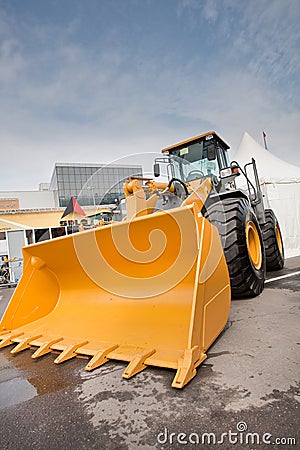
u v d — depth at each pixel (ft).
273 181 27.53
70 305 8.39
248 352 5.94
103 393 4.83
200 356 5.40
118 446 3.60
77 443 3.73
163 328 6.48
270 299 10.09
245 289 10.02
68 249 7.68
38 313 8.41
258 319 8.00
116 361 5.92
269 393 4.44
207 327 5.84
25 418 4.37
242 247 9.77
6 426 4.22
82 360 6.15
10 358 6.60
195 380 4.97
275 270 17.03
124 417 4.17
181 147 14.69
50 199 96.17
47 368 5.96
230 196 11.12
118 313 7.49
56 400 4.78
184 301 6.93
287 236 27.53
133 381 5.10
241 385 4.72
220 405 4.24
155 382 5.01
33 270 8.38
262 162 35.32
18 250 29.01
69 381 5.35
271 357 5.65
